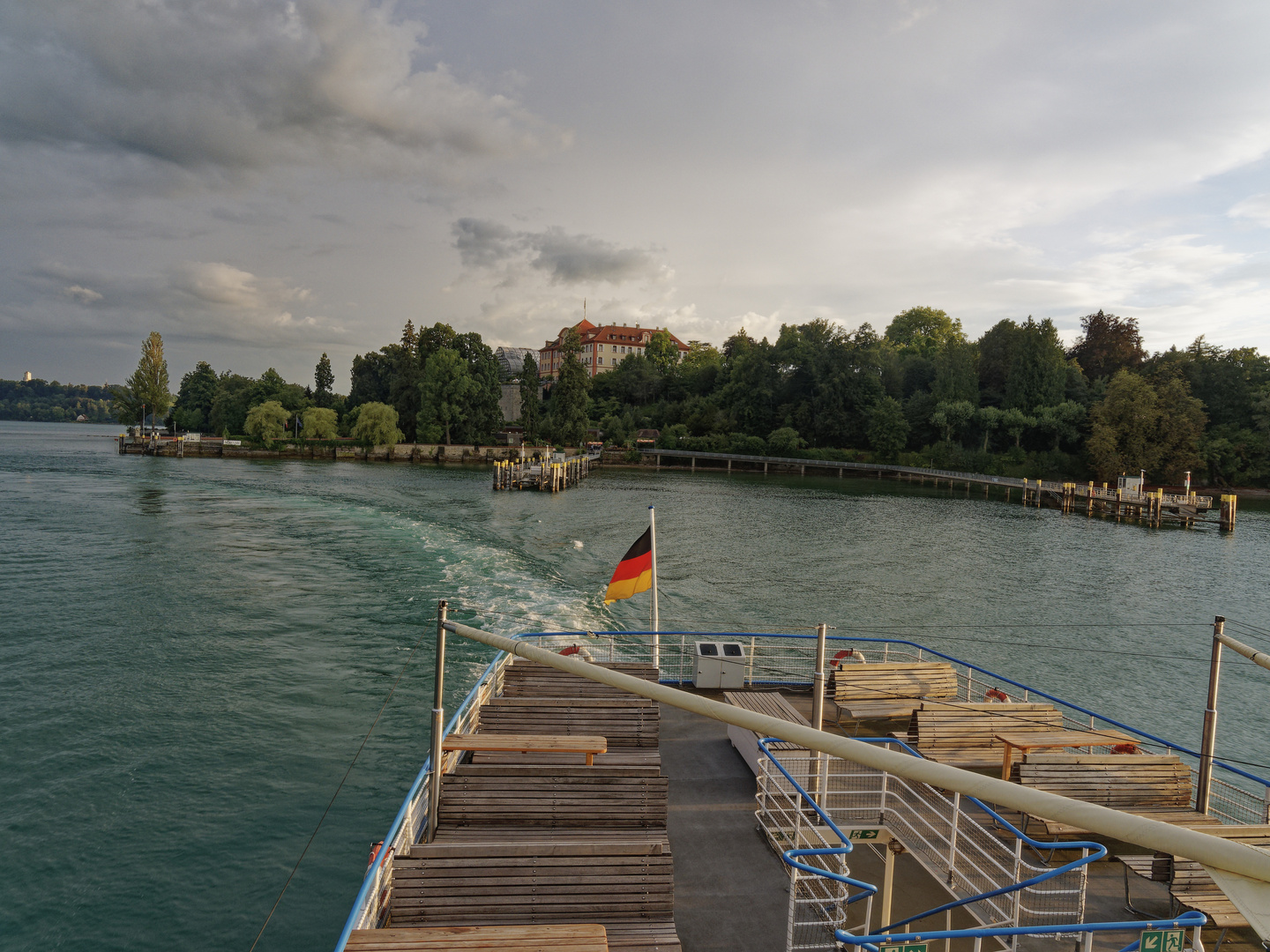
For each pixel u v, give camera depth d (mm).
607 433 155250
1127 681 27016
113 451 144125
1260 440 104312
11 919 12445
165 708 20828
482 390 148875
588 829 10180
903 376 140125
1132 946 6941
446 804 10164
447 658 25047
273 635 27562
